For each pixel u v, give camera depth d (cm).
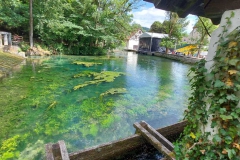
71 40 1538
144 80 779
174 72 1048
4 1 1157
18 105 412
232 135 112
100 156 214
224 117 111
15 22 1238
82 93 537
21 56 1084
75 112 400
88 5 1506
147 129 252
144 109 445
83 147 275
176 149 160
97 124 351
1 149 253
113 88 608
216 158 122
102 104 459
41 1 1259
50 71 813
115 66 1120
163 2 168
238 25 111
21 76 678
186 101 525
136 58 1752
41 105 423
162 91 622
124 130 335
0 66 706
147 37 2628
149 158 249
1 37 1036
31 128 317
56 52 1473
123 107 449
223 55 117
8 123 328
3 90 506
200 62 137
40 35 1367
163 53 2066
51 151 186
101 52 1825
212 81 124
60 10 1384
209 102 124
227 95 111
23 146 264
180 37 2017
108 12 1598
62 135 304
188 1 169
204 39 1575
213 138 120
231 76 112
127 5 1655
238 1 112
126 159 237
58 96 496
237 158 113
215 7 135
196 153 137
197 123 141
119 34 1838
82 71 867
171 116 414
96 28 1588
